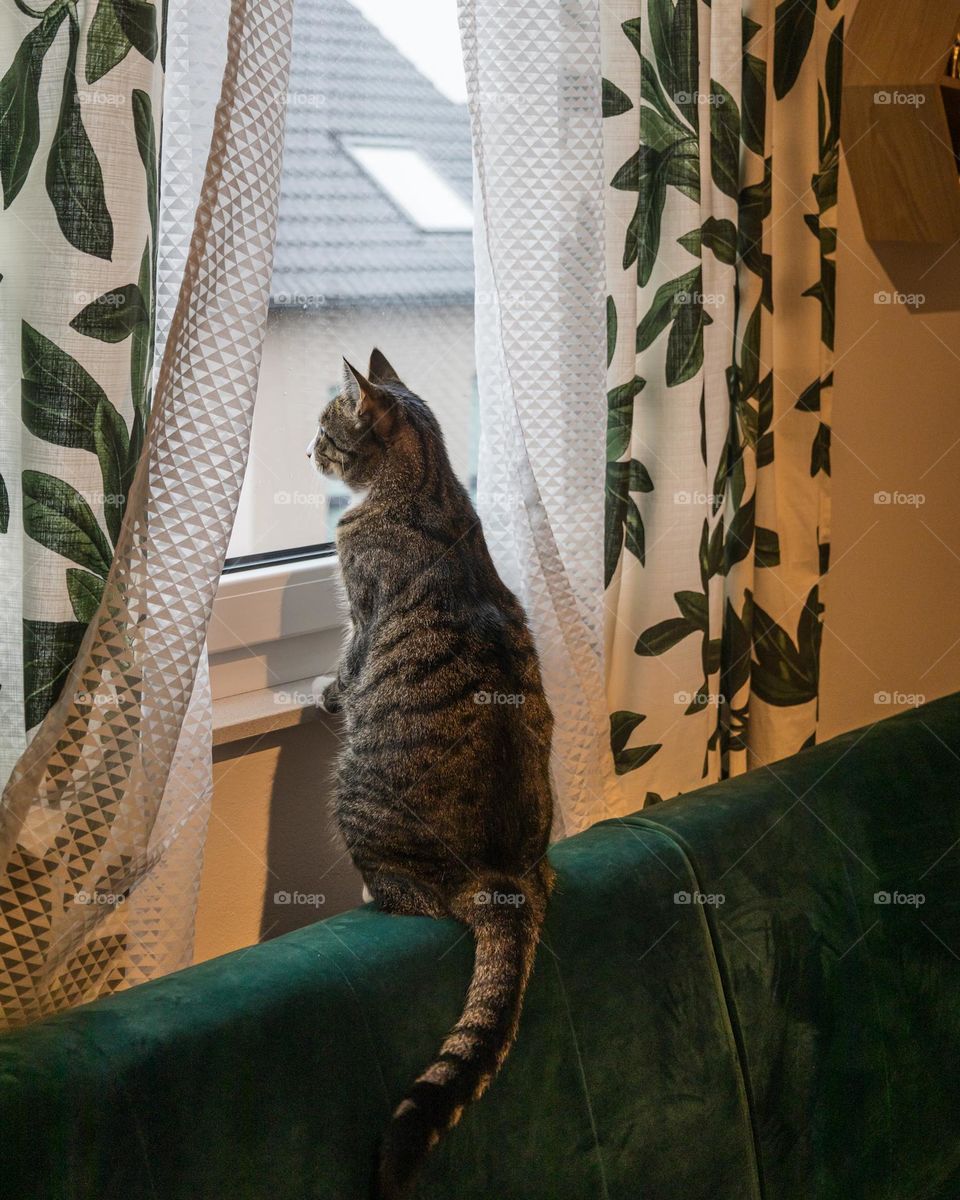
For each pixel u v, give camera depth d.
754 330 1.45
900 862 1.32
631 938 1.08
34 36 0.87
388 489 1.17
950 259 1.94
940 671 2.15
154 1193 0.77
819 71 1.48
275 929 1.30
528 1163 0.96
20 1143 0.73
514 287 1.20
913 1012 1.29
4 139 0.88
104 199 0.89
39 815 0.90
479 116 1.11
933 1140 1.28
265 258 0.96
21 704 0.95
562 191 1.19
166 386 0.92
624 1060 1.04
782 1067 1.17
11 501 0.93
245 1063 0.83
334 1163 0.85
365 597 1.15
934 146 1.66
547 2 1.16
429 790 1.06
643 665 1.40
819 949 1.22
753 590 1.57
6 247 0.89
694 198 1.30
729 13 1.34
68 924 0.92
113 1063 0.78
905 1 1.62
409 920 1.00
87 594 0.93
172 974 0.89
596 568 1.28
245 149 0.93
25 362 0.89
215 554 0.96
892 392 1.91
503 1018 0.94
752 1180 1.13
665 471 1.36
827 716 1.96
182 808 1.03
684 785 1.45
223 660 1.28
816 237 1.51
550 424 1.24
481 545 1.20
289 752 1.27
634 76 1.26
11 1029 0.84
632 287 1.30
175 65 0.98
